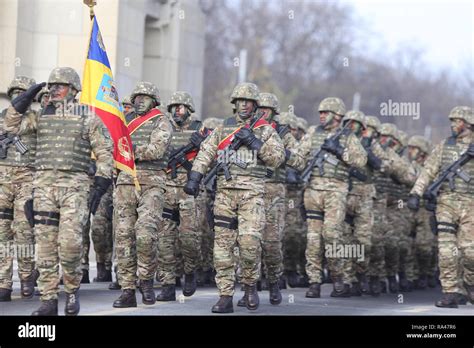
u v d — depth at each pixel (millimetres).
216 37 93188
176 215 19172
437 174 20109
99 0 27594
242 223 16750
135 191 17359
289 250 23625
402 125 99250
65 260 15305
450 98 108562
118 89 27844
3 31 26781
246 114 16922
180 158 19016
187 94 19797
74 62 27688
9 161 17734
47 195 15383
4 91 26656
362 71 103750
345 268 21656
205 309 17328
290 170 21016
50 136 15516
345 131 20891
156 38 31438
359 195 22328
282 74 96688
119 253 17328
